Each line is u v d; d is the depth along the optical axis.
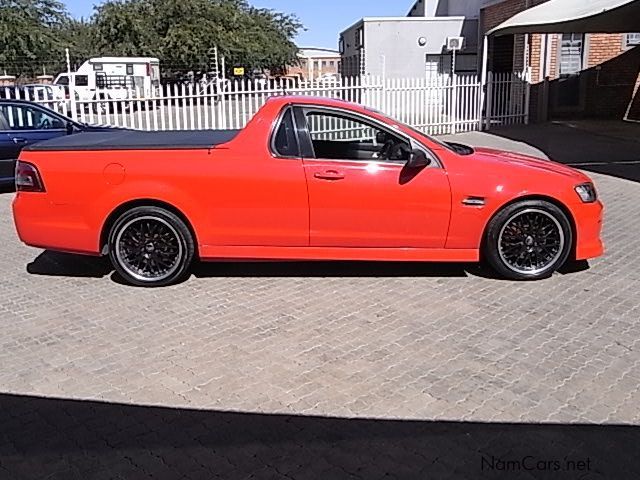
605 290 5.32
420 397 3.65
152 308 5.08
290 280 5.68
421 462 3.07
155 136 6.00
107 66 31.50
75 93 14.83
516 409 3.51
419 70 24.45
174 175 5.39
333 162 5.40
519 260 5.55
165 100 14.39
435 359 4.12
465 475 2.97
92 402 3.64
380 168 5.39
